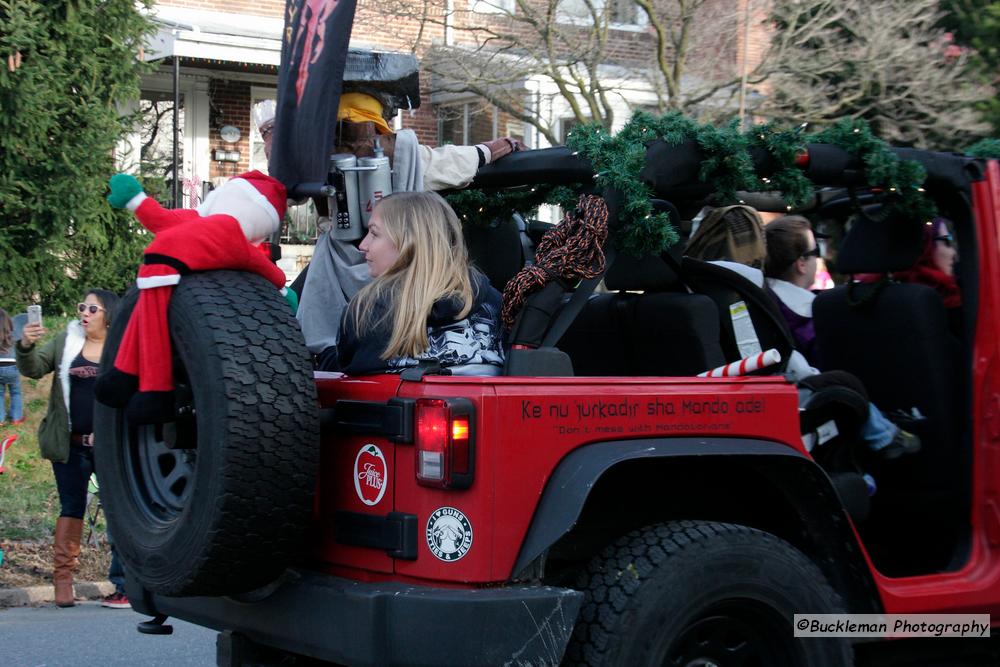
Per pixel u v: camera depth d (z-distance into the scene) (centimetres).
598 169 396
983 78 1382
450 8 1559
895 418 487
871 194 493
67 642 670
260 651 385
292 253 1661
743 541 365
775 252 550
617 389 353
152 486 387
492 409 328
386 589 328
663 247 394
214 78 2000
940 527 483
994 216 460
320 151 399
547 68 1397
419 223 383
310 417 341
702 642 366
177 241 355
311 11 412
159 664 630
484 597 318
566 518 327
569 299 395
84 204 1435
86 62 1452
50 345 741
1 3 1373
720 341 486
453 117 1903
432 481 327
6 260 1412
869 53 1319
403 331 370
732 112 1351
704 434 368
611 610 343
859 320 500
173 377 362
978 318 462
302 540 347
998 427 452
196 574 337
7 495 937
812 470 384
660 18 1399
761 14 1409
